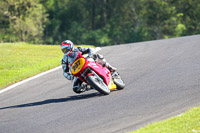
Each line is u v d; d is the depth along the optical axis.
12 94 41.84
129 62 54.41
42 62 64.50
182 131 21.27
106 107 29.59
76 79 35.31
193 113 24.25
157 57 56.19
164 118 24.89
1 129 26.95
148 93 33.03
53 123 26.84
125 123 24.89
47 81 47.03
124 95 33.31
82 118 27.27
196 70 41.53
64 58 33.94
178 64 47.44
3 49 82.38
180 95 30.88
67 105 32.12
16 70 58.44
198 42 69.44
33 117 29.28
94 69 33.34
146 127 22.83
